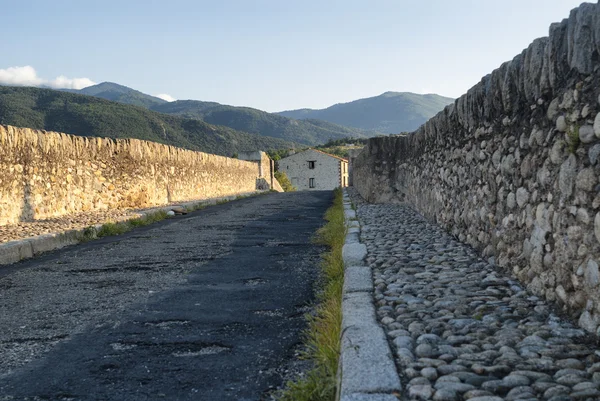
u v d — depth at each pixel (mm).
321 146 116312
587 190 3176
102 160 13109
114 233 9562
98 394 2768
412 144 11633
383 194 13867
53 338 3680
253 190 32594
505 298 3881
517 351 2754
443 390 2244
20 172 9688
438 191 8391
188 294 4875
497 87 5051
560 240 3541
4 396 2760
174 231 9906
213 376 2992
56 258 7078
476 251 5891
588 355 2650
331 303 4137
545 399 2162
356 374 2467
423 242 6711
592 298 3078
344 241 6941
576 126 3336
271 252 7203
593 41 3207
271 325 3928
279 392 2768
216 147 131750
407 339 2953
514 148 4621
